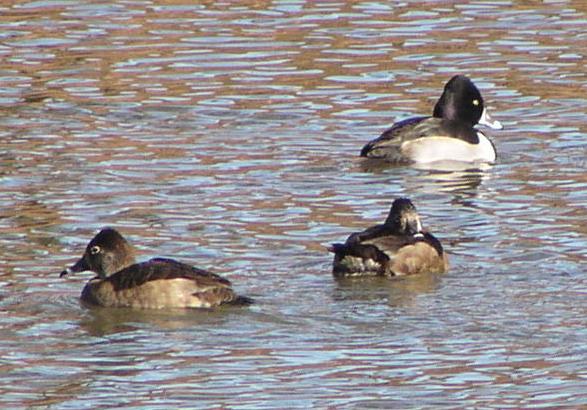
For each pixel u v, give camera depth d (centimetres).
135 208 1852
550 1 2891
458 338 1423
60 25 2741
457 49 2600
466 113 2197
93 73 2491
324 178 2008
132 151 2112
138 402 1300
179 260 1658
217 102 2350
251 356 1393
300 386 1329
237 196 1911
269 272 1617
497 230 1769
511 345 1405
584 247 1691
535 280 1573
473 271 1612
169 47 2619
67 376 1354
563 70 2491
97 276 1564
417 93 2395
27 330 1463
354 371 1356
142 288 1510
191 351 1407
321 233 1759
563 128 2238
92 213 1834
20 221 1798
